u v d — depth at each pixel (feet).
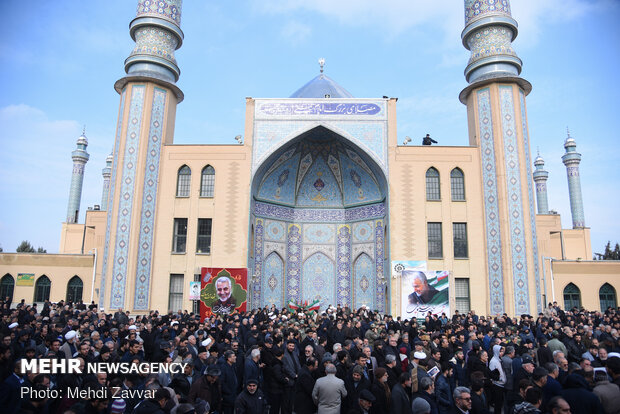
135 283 60.18
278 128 67.05
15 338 27.50
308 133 68.59
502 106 63.98
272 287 71.05
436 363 22.98
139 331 33.60
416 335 39.91
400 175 65.31
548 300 73.67
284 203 74.18
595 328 41.16
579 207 105.81
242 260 63.21
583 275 74.79
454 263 62.49
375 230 70.85
